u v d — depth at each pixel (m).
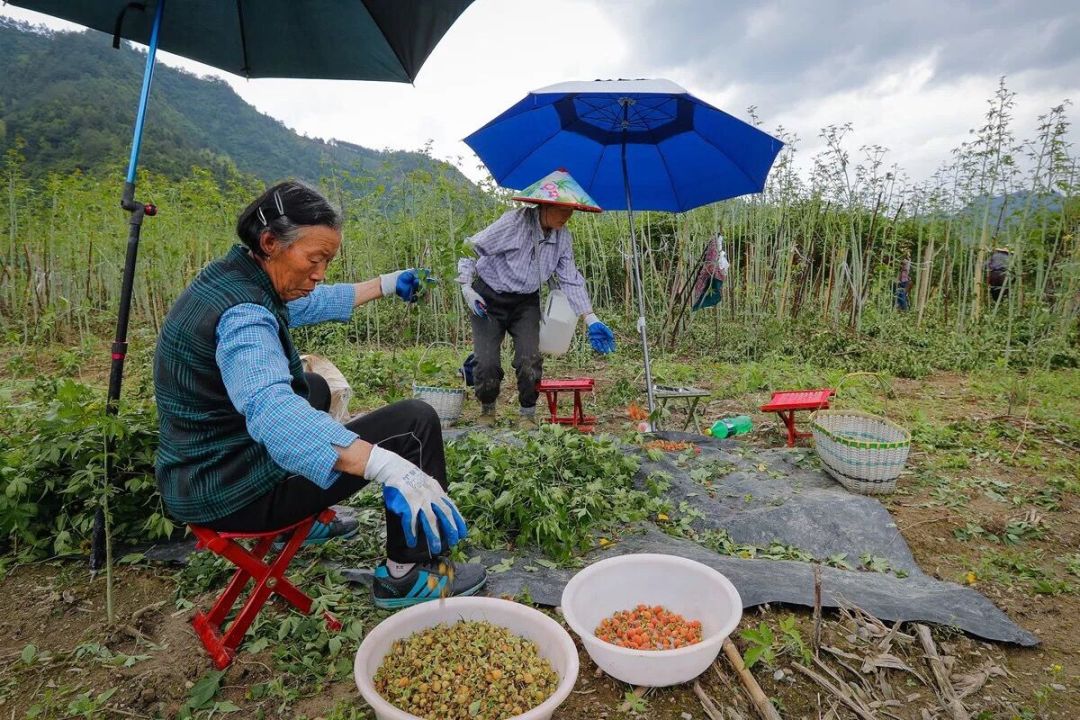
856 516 3.37
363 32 3.00
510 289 4.86
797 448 4.47
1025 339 8.49
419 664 2.12
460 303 8.20
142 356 7.85
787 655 2.38
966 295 9.34
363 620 2.57
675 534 3.37
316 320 2.88
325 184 9.13
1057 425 5.16
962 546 3.32
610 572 2.57
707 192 5.23
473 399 6.17
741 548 3.23
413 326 9.16
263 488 2.13
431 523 1.78
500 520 3.29
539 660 2.15
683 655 2.09
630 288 9.45
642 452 4.23
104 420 2.49
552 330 4.92
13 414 4.31
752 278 9.34
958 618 2.60
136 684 2.23
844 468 3.78
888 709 2.18
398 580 2.52
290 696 2.16
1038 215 8.55
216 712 2.12
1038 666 2.43
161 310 9.91
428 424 2.40
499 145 5.04
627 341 8.90
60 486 3.16
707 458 4.20
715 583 2.44
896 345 8.23
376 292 3.04
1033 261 8.95
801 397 4.56
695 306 7.98
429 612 2.28
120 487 3.14
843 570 3.03
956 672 2.37
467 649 2.19
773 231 9.72
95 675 2.29
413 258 9.78
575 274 4.97
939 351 8.07
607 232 10.27
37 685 2.26
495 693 2.01
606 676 2.30
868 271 9.33
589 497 3.20
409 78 3.21
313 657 2.34
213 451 2.10
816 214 9.59
